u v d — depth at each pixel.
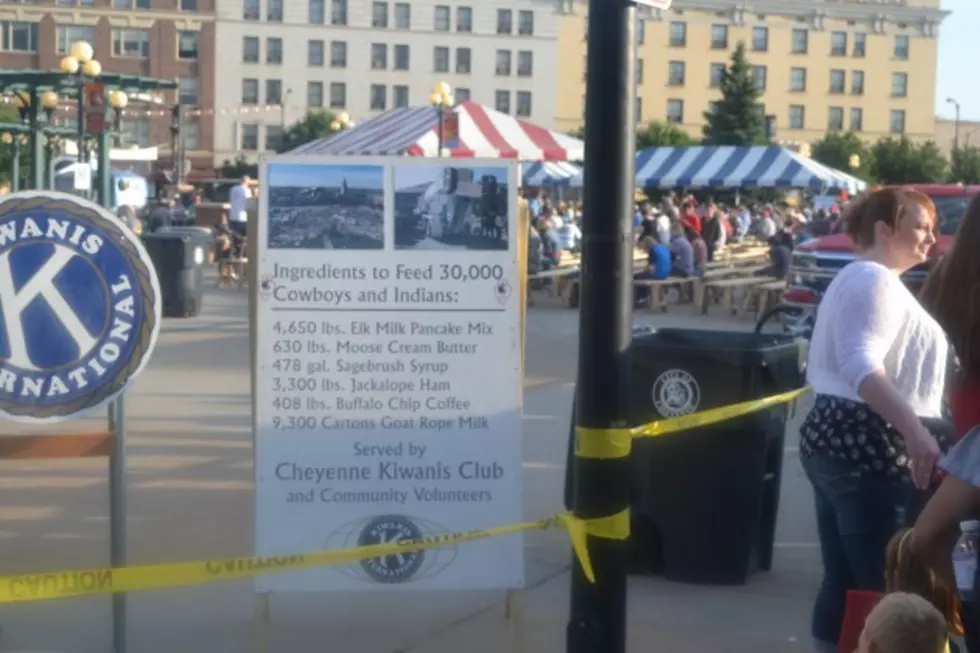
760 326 7.33
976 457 3.19
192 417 10.74
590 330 4.09
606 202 4.04
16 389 4.51
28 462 8.91
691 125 82.19
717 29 82.06
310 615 5.96
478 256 5.13
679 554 6.38
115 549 4.76
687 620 5.89
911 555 3.63
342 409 5.13
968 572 3.62
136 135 73.62
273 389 5.11
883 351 4.37
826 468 4.57
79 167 24.80
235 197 25.80
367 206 5.11
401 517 5.14
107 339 4.56
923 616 3.15
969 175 68.19
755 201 56.72
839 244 16.81
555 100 78.56
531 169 42.78
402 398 5.14
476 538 4.91
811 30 83.31
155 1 73.62
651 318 21.05
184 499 7.96
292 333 5.10
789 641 5.66
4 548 6.86
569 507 6.32
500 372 5.15
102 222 4.54
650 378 6.27
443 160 5.12
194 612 5.96
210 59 74.75
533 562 6.86
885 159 69.00
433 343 5.13
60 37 72.19
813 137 83.94
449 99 25.62
